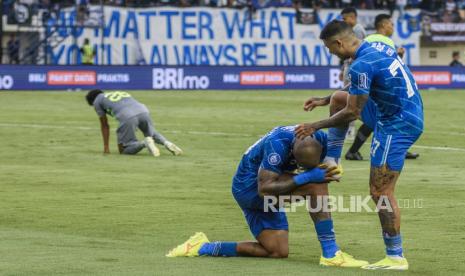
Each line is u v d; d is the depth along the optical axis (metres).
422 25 106.75
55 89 87.88
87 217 26.14
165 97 80.88
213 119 60.56
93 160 39.69
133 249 21.33
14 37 95.94
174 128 54.25
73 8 97.06
